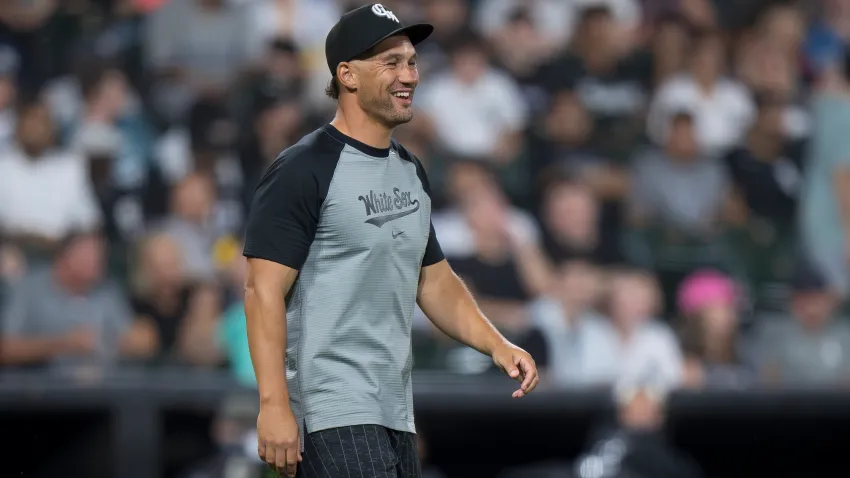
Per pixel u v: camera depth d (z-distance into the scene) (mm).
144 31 34938
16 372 27344
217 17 34656
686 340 31609
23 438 26625
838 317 33500
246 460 26281
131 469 26469
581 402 28797
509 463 31922
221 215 30844
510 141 35219
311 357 12297
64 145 31500
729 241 34875
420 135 34094
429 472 29188
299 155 12305
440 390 28250
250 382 27109
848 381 31250
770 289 34000
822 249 35844
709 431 32125
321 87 34312
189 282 29375
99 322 28359
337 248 12312
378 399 12383
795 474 33531
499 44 37344
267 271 12094
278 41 34125
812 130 38031
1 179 29781
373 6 12539
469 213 31484
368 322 12398
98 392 26375
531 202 33500
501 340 13156
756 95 38406
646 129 36656
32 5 34656
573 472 28766
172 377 27203
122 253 30047
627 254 33344
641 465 27547
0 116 31625
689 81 37562
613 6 39250
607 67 37719
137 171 31812
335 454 12102
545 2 38844
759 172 36375
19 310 27906
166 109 33375
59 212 30078
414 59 12570
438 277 13414
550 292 30938
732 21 39938
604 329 30484
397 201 12555
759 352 32156
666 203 34500
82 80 32438
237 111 33406
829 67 39969
